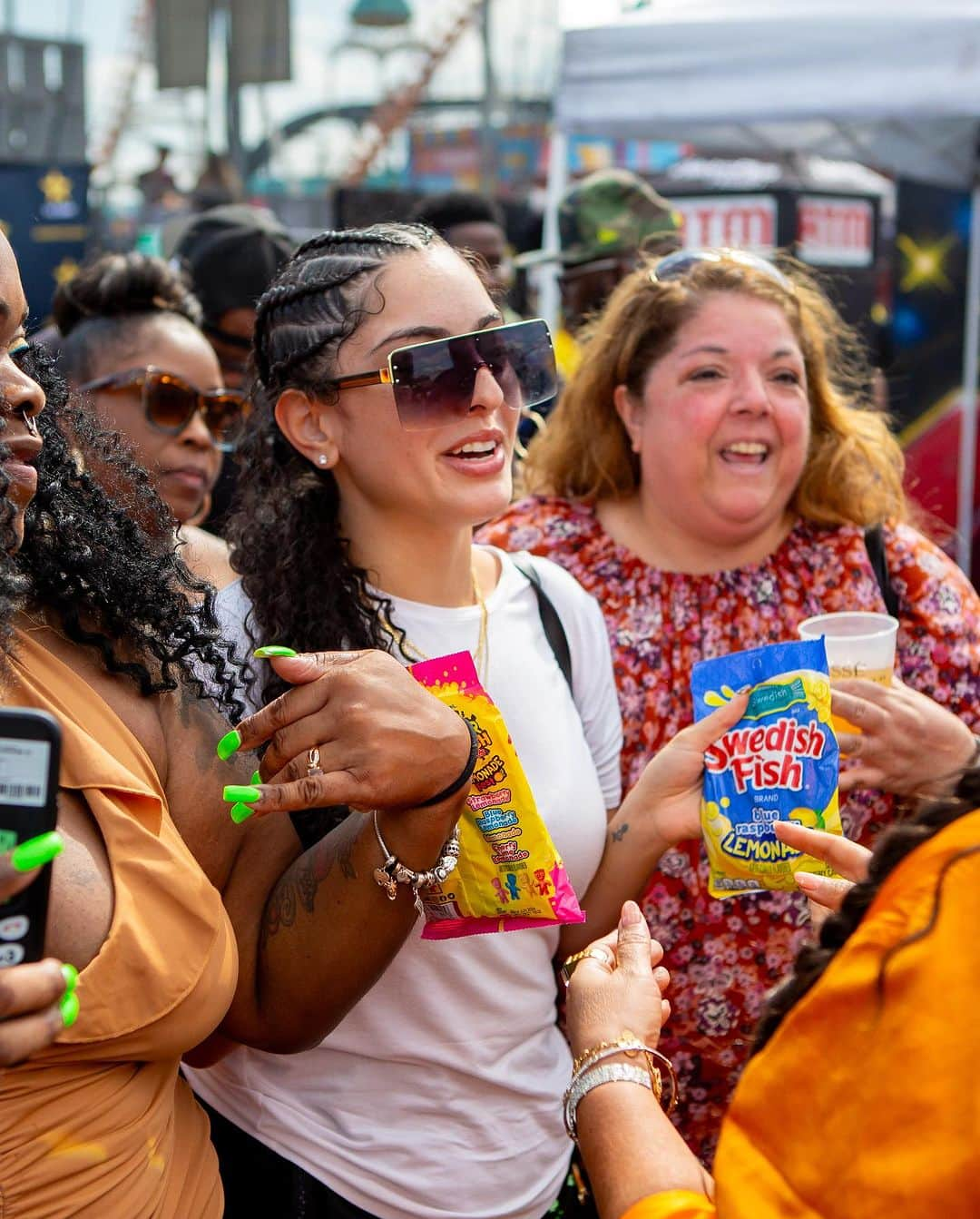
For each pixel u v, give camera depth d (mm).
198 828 1579
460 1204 1788
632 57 5191
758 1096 1144
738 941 2324
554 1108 1909
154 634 1561
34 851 1087
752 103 5055
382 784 1434
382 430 1853
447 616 1946
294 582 1873
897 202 5969
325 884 1593
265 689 1801
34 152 8484
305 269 1903
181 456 2953
